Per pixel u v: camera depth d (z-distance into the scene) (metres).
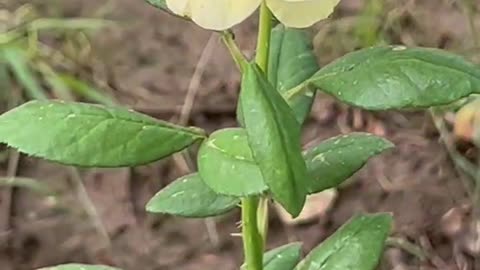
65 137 0.36
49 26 0.83
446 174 0.76
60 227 0.75
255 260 0.38
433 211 0.75
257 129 0.32
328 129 0.79
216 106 0.81
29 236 0.75
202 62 0.83
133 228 0.75
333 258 0.40
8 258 0.74
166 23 0.86
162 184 0.77
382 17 0.81
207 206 0.40
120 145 0.36
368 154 0.38
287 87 0.41
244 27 0.83
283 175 0.32
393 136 0.78
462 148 0.77
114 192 0.77
